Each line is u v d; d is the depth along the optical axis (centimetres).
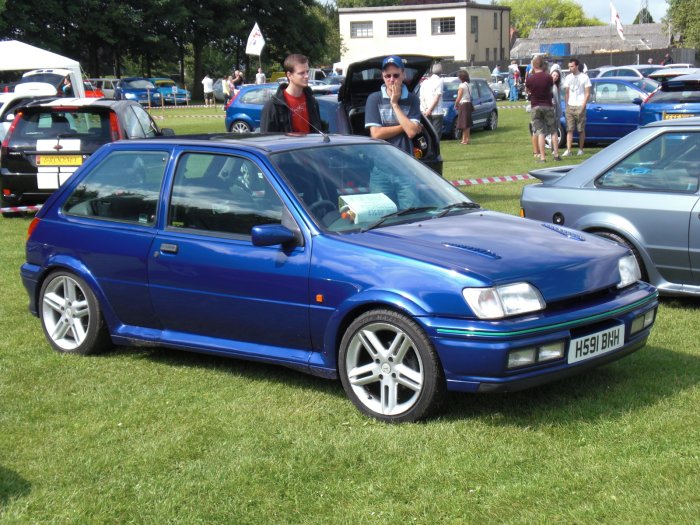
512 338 438
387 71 816
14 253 1004
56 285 625
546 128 1731
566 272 472
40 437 471
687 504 366
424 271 460
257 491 399
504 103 4266
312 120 813
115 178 604
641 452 421
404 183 572
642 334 505
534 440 442
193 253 545
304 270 498
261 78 3036
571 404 490
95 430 477
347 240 495
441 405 466
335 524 366
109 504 392
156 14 5694
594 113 1919
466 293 445
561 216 722
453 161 1831
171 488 404
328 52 7106
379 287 468
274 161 536
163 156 585
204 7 6109
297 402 512
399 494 390
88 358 611
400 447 439
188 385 550
